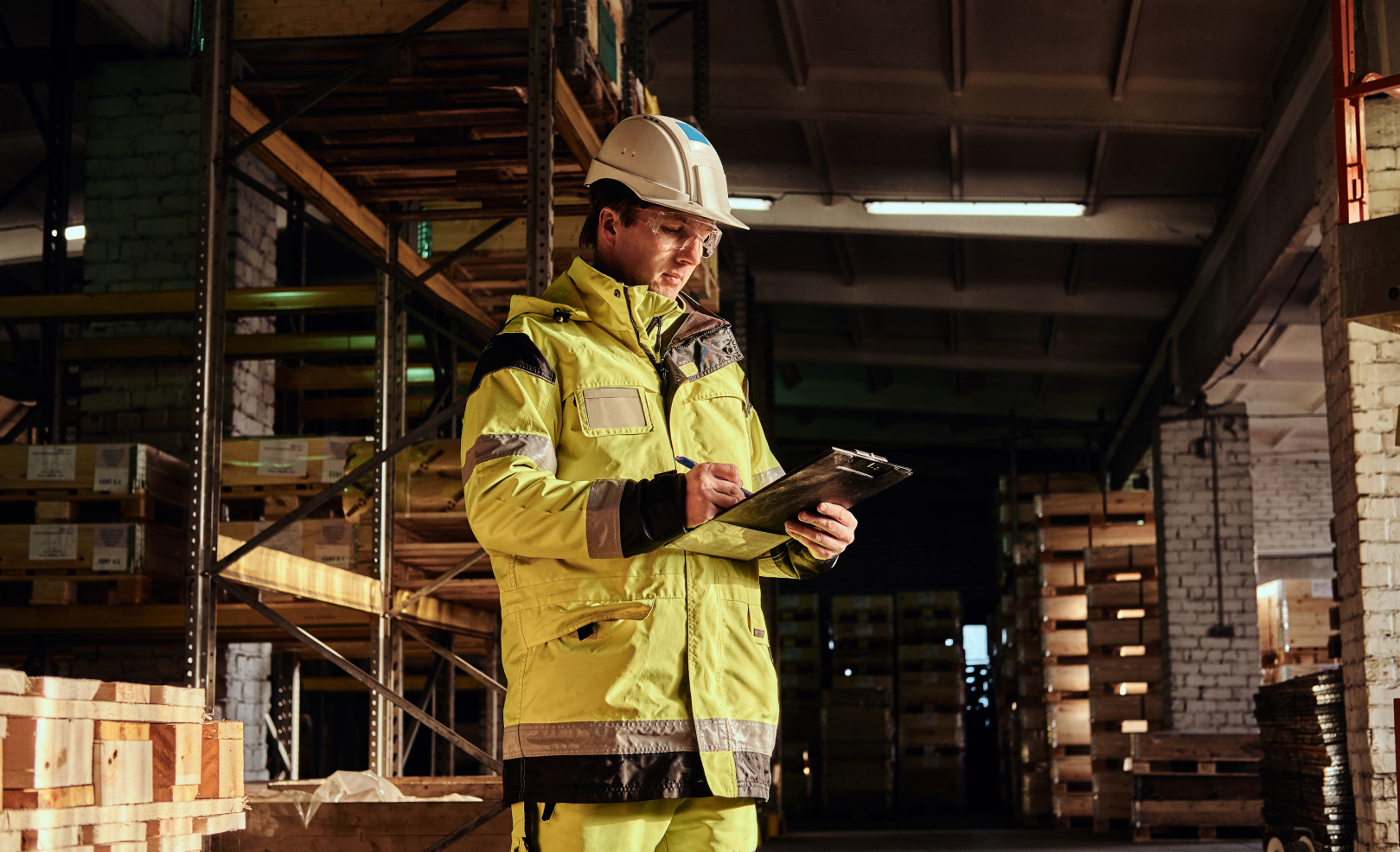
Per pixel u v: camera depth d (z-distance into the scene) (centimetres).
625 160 205
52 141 929
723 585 181
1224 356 1134
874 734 1609
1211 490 1286
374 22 426
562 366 189
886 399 1805
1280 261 907
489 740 841
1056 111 925
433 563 616
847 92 944
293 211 433
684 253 206
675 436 191
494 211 570
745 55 938
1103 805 1200
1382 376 702
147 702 265
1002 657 1616
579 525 167
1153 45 866
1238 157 997
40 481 582
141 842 262
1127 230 1098
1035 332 1495
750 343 1255
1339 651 759
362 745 1238
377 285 625
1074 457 2094
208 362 419
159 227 930
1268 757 857
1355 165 472
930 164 1092
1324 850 706
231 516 726
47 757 224
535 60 418
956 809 1667
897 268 1317
